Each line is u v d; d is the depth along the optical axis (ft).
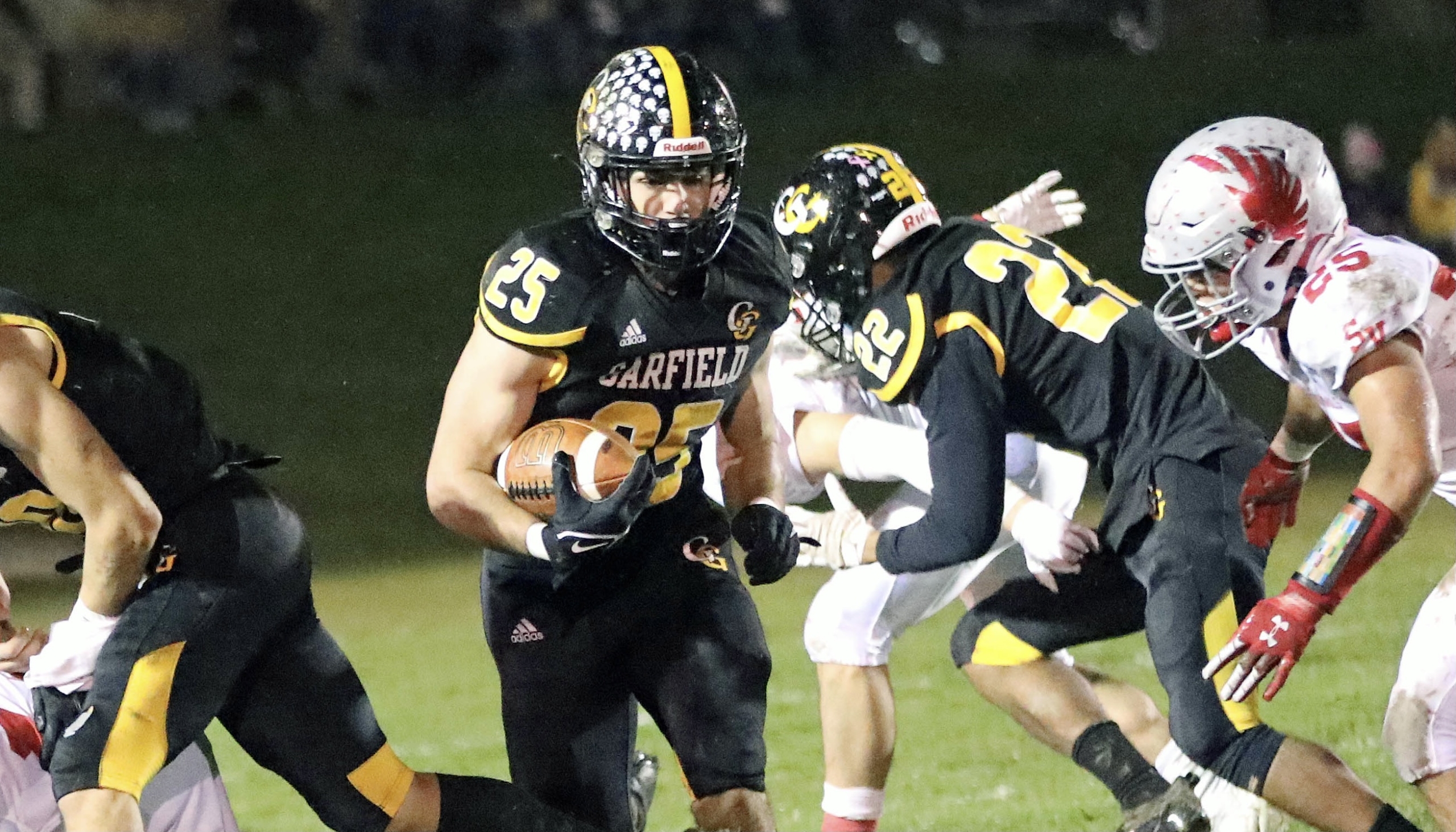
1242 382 121.49
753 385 42.14
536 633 39.86
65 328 36.94
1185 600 41.45
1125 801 43.91
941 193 173.37
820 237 43.27
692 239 37.65
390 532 97.76
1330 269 37.32
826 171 43.60
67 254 165.37
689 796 52.34
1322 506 91.97
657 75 37.32
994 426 42.63
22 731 39.37
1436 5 210.59
